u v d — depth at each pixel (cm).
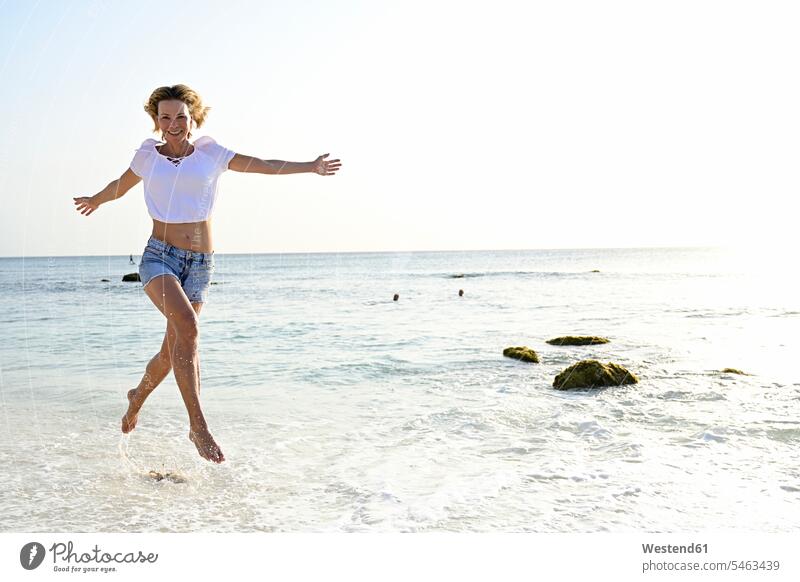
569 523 270
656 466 337
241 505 294
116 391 544
